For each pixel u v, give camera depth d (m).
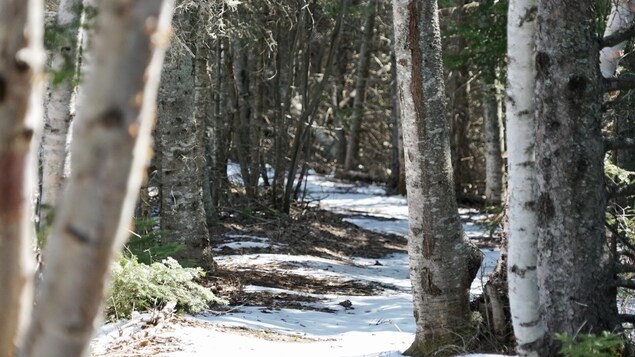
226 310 13.38
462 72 36.72
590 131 7.34
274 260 19.81
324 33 29.20
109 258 2.74
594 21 7.36
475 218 30.61
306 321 13.12
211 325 11.72
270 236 23.33
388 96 47.03
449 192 9.83
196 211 15.55
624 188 7.77
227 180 26.58
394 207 33.72
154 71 2.73
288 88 26.72
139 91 2.69
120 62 2.66
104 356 9.46
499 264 9.84
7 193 2.75
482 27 20.33
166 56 15.17
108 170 2.69
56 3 8.58
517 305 7.16
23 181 2.79
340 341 11.53
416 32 9.58
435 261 9.78
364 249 24.00
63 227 2.72
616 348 7.39
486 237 25.27
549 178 7.38
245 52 28.89
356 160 45.69
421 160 9.75
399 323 13.27
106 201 2.70
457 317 9.83
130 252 11.54
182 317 11.78
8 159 2.75
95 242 2.71
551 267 7.45
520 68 7.18
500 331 9.66
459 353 9.51
